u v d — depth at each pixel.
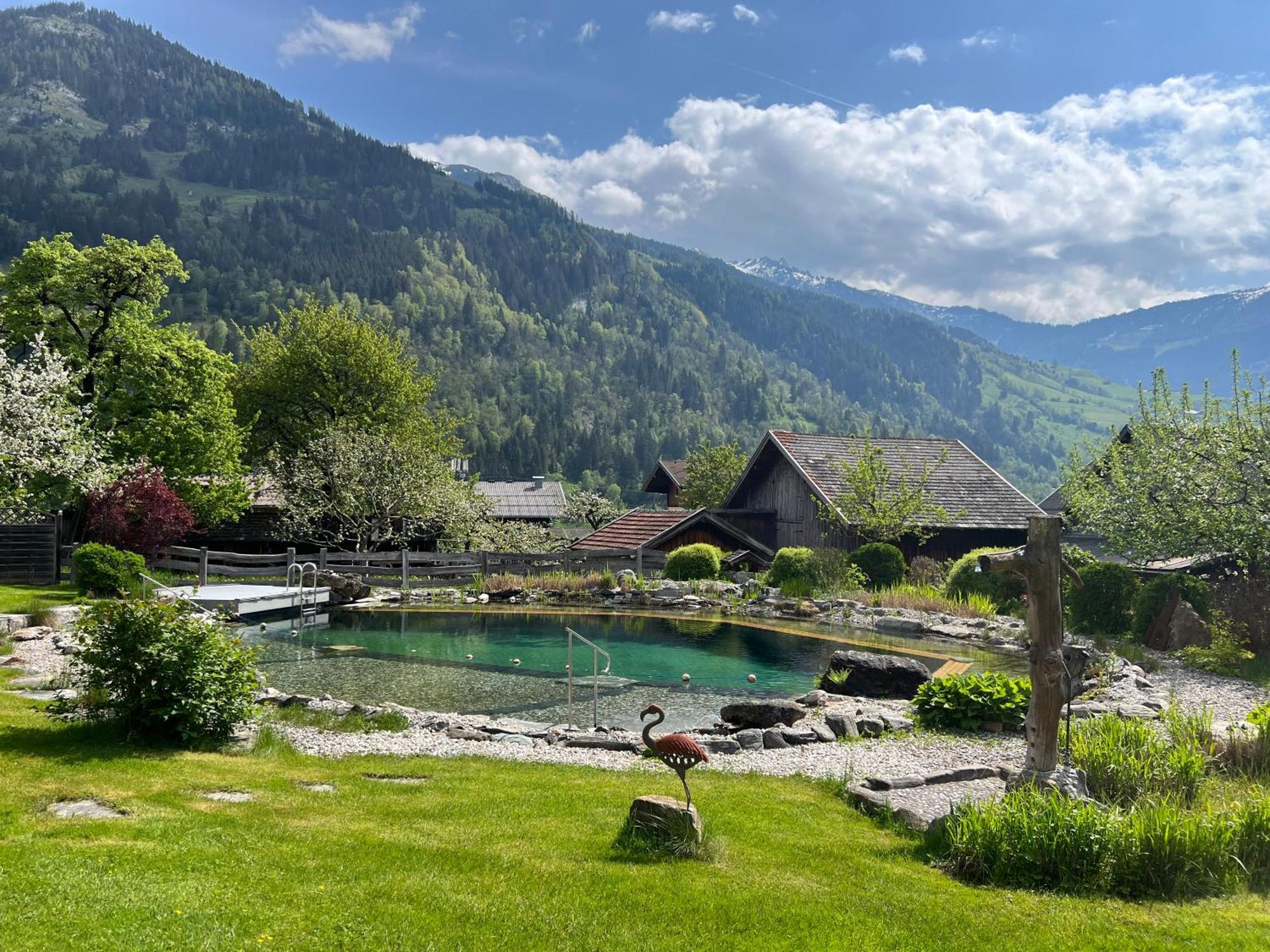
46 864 6.16
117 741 10.04
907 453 38.84
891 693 15.70
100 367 33.12
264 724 11.84
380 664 18.64
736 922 6.07
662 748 7.64
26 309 32.56
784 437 38.91
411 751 11.13
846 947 5.80
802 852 7.62
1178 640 19.94
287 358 45.59
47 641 17.84
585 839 7.64
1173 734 10.85
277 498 42.44
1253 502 21.28
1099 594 22.09
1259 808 7.75
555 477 164.88
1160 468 23.23
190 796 8.32
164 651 10.08
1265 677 17.23
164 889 5.95
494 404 188.62
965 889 6.95
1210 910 6.68
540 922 5.91
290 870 6.52
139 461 30.28
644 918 6.06
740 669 18.86
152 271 34.12
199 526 36.47
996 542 35.84
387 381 46.91
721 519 38.78
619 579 30.81
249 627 23.31
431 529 40.34
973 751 11.63
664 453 191.62
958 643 22.19
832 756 11.42
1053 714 8.90
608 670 18.09
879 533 33.56
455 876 6.62
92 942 5.14
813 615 26.06
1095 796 8.98
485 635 22.62
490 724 12.95
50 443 26.61
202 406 34.47
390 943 5.50
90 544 24.53
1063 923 6.30
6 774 8.45
